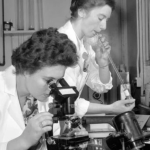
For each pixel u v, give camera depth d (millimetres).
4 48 3617
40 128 1023
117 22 3664
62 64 1075
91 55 2033
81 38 1821
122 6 3676
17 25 3584
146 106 2521
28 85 1136
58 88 1059
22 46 1125
